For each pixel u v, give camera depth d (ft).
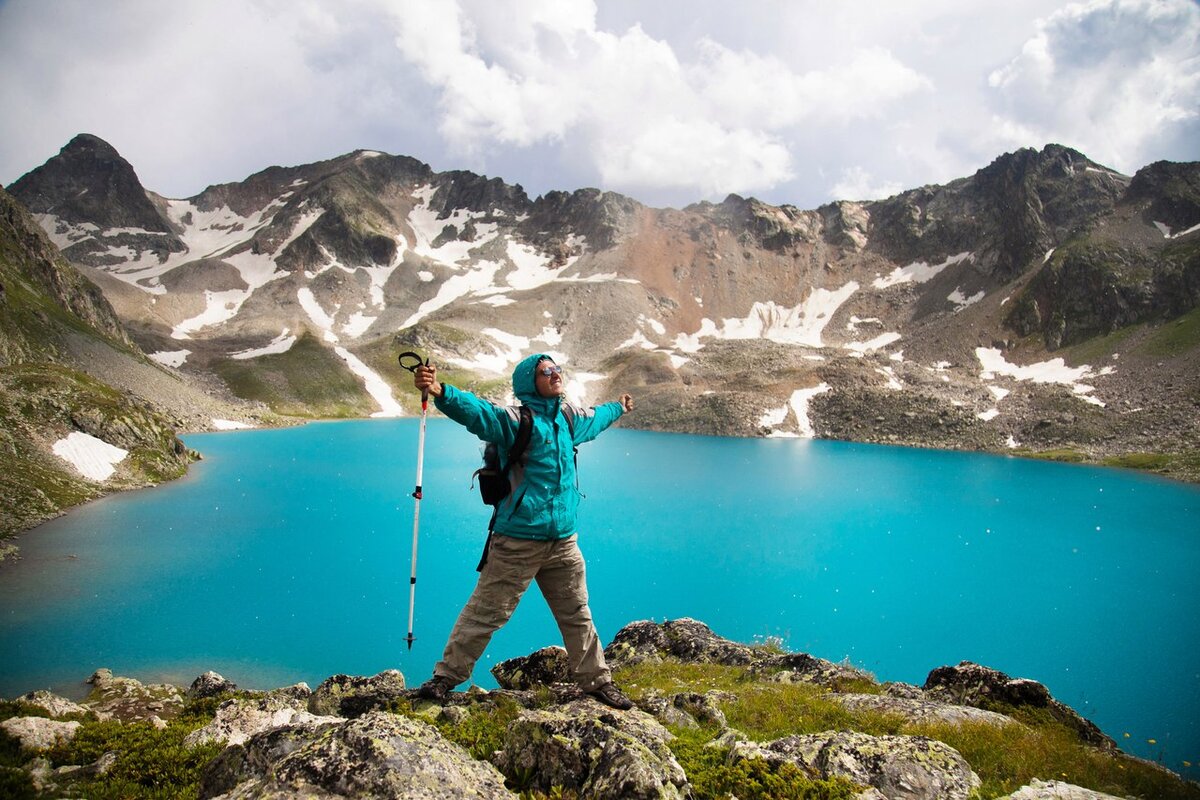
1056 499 248.93
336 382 544.21
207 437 367.04
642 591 142.51
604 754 19.49
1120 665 106.52
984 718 33.58
